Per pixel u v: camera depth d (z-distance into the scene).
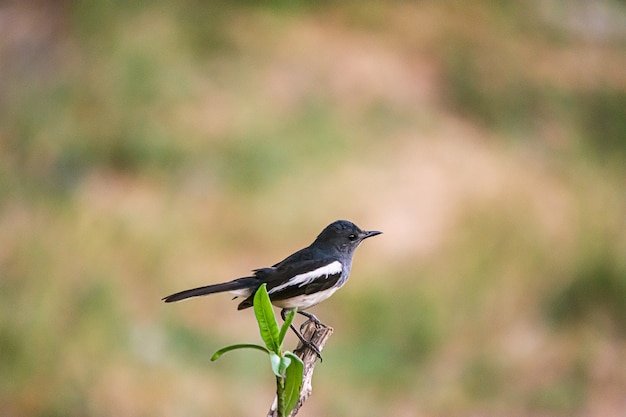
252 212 16.59
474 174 18.89
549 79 23.97
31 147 17.67
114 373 11.99
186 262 14.98
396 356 13.57
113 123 18.16
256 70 21.00
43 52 20.28
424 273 15.19
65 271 13.66
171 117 18.73
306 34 23.11
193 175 17.45
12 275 13.27
